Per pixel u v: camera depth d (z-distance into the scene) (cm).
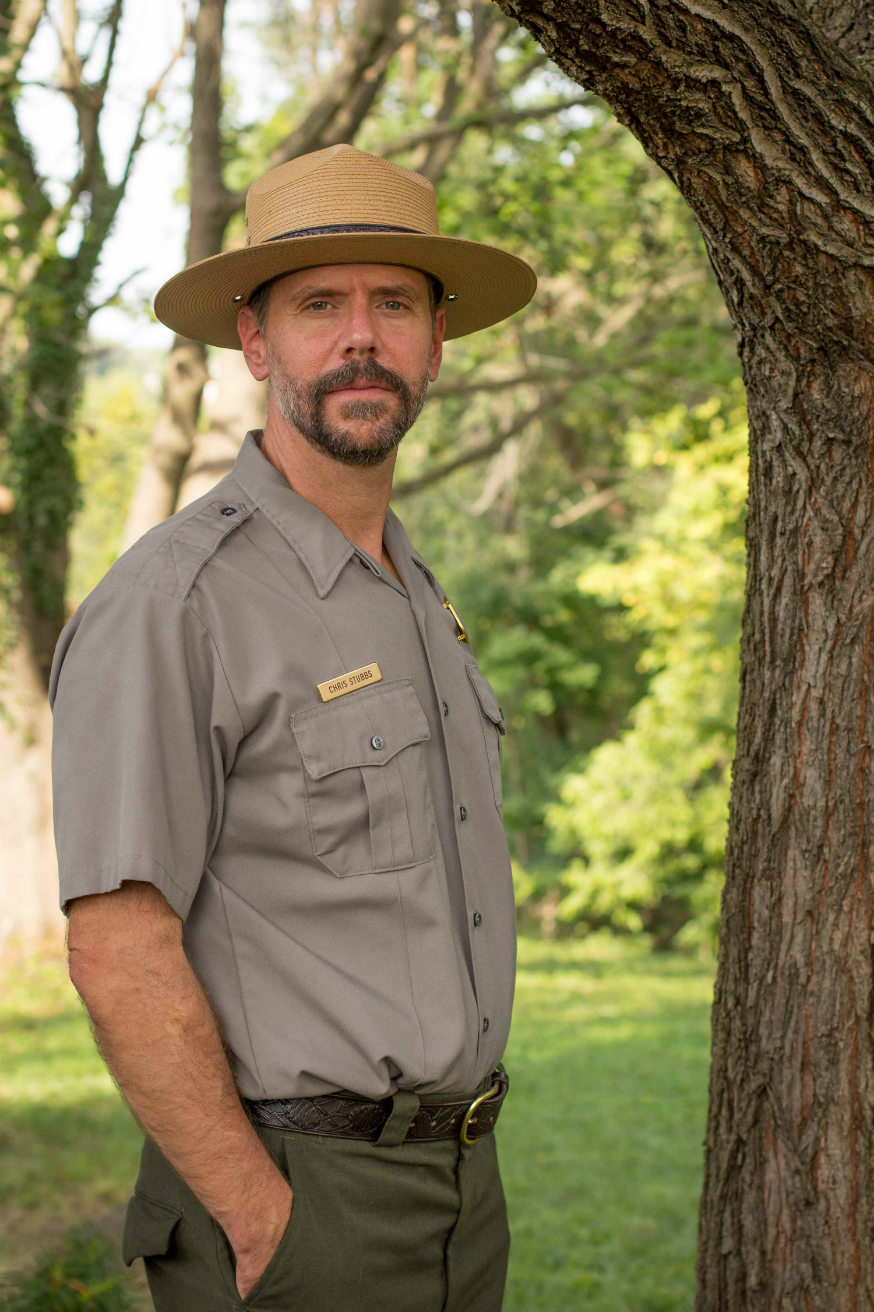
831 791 198
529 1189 521
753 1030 209
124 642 158
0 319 998
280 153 820
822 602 197
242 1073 162
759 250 178
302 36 1119
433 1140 167
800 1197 202
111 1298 302
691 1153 577
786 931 204
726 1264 213
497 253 192
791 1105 203
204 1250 163
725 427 1050
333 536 176
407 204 188
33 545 1109
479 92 953
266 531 174
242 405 855
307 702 166
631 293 1162
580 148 977
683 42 164
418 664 180
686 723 1608
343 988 161
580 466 1908
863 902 197
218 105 836
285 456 186
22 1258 394
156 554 164
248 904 164
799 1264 203
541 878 1905
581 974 1292
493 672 1955
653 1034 891
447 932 169
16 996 923
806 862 201
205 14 822
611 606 2045
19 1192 467
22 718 1101
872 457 189
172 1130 152
